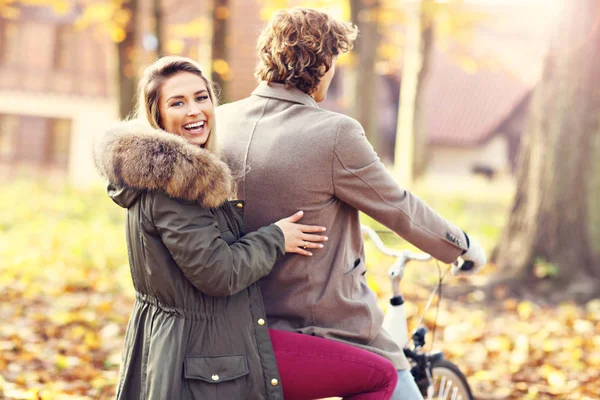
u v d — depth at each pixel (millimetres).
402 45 21359
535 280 7426
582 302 7086
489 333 6211
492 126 31797
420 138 18141
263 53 2678
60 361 5145
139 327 2477
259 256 2377
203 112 2543
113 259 9055
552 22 7676
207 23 13289
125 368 2484
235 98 23750
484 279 7590
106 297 7227
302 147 2514
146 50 18891
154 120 2559
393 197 2561
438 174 32812
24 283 7578
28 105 28156
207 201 2305
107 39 26656
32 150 28219
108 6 16031
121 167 2287
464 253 2766
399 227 2598
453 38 21219
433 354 3455
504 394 4863
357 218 2678
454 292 7406
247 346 2393
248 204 2568
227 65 13219
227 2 13172
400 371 2768
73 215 12914
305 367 2498
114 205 14219
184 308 2367
